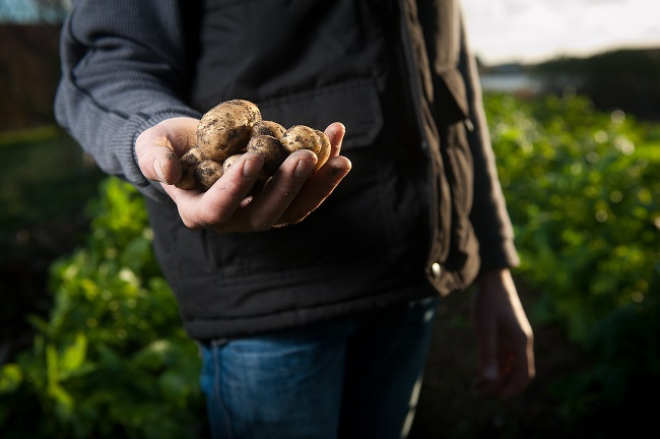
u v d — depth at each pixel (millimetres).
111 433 2820
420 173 1619
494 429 3426
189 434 2752
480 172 2062
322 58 1539
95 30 1506
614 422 3252
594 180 4945
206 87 1592
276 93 1551
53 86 12070
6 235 6227
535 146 6488
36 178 10312
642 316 3285
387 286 1600
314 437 1662
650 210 4273
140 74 1495
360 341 1800
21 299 4832
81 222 7070
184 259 1636
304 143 1165
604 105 20094
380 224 1580
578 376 3375
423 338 1900
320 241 1562
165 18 1529
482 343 2127
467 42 2098
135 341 3422
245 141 1246
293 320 1573
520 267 4543
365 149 1559
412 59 1592
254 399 1638
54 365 2695
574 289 4156
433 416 3582
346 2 1526
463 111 1793
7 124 14781
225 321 1621
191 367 2979
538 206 5219
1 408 2652
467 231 1830
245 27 1530
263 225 1180
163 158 1118
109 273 3721
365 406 1896
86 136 1496
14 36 11500
